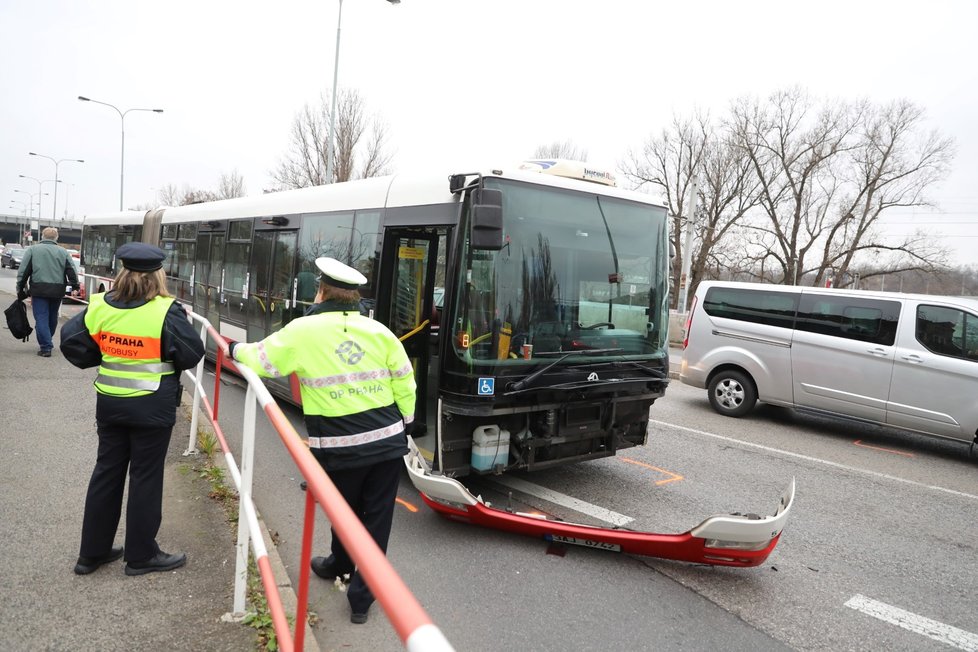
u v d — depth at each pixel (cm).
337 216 680
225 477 475
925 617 379
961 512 575
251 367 301
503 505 517
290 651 205
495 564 411
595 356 523
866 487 634
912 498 607
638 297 564
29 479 448
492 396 462
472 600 364
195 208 1095
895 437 877
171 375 330
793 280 3722
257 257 860
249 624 294
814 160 3522
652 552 411
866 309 823
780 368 884
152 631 284
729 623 358
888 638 354
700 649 330
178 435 585
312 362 307
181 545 367
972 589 420
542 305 498
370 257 611
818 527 519
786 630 355
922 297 787
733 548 391
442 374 471
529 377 476
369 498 327
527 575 398
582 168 551
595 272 533
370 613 336
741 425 886
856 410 823
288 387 740
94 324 316
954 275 3619
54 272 904
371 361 317
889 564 454
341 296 316
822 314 855
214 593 319
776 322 892
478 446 483
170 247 1191
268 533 399
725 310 942
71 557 344
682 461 683
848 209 3581
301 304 736
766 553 394
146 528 329
